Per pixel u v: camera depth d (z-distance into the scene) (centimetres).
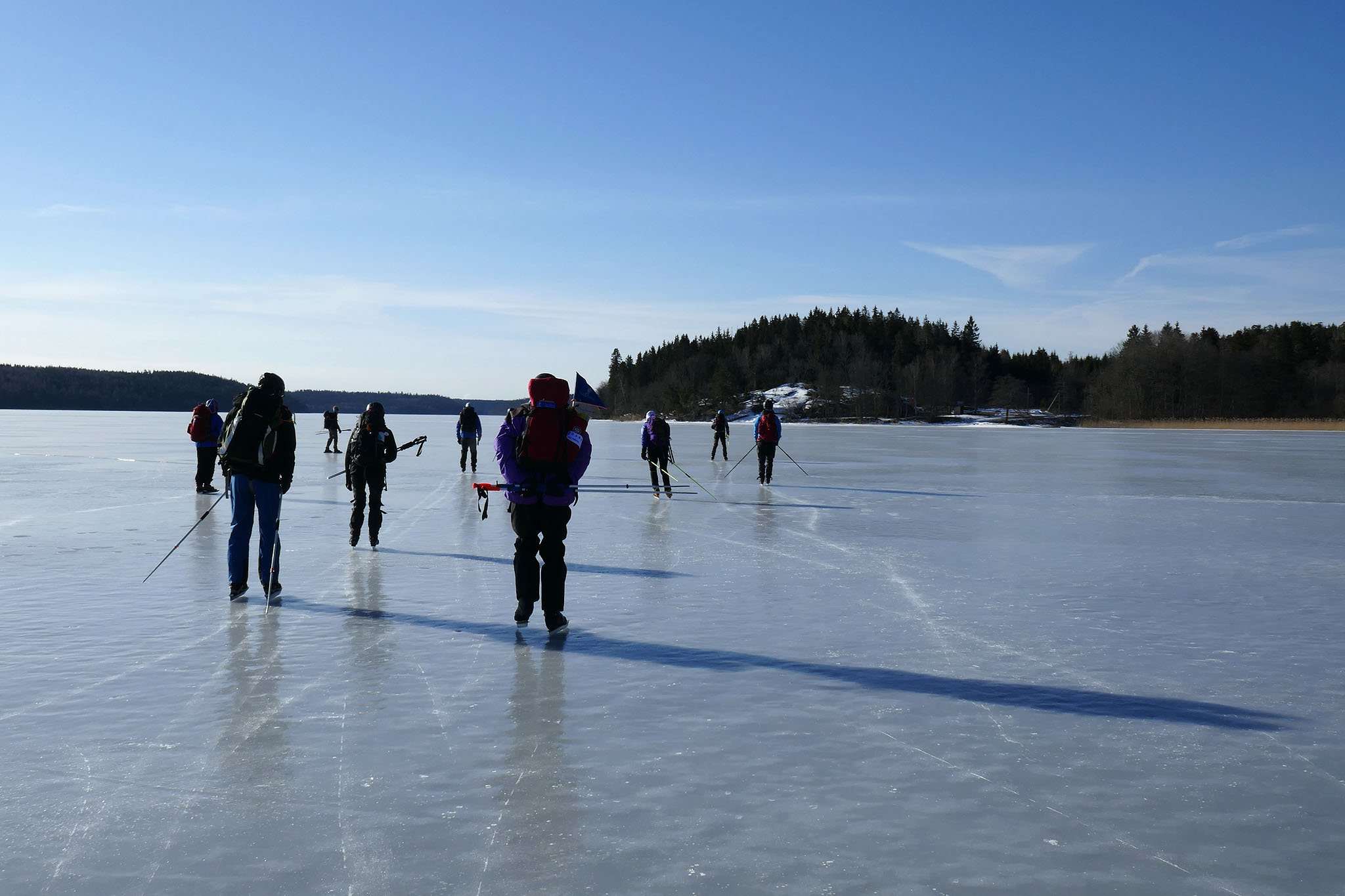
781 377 18262
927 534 1205
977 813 361
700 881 306
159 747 427
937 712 483
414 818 354
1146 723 467
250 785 384
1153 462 3008
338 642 625
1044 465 2809
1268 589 830
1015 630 666
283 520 1338
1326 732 455
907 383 15575
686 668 565
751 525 1291
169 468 2367
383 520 1345
